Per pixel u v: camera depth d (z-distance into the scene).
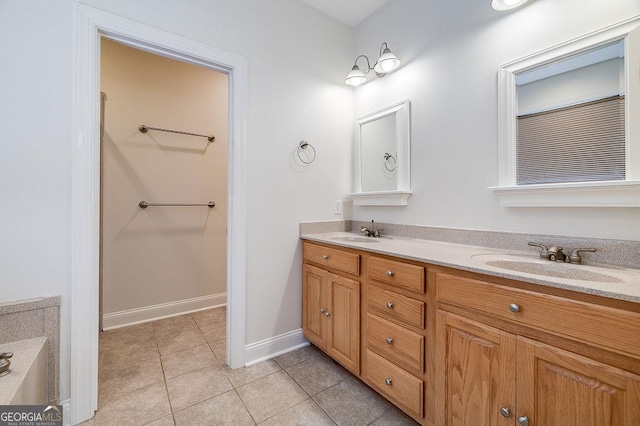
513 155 1.47
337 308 1.80
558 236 1.32
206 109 2.94
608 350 0.80
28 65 1.28
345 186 2.47
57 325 1.34
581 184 1.20
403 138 2.04
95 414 1.42
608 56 1.19
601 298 0.81
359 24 2.46
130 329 2.42
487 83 1.58
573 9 1.27
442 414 1.21
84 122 1.39
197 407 1.49
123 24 1.49
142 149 2.58
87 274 1.40
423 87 1.93
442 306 1.22
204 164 2.93
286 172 2.11
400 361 1.38
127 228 2.51
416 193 1.98
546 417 0.91
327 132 2.35
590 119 1.23
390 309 1.44
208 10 1.76
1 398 0.93
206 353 2.04
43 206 1.32
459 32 1.72
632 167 1.12
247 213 1.93
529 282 0.95
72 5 1.37
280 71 2.08
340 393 1.61
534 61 1.38
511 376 0.99
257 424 1.37
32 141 1.30
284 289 2.11
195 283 2.88
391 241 1.91
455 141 1.74
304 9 2.21
